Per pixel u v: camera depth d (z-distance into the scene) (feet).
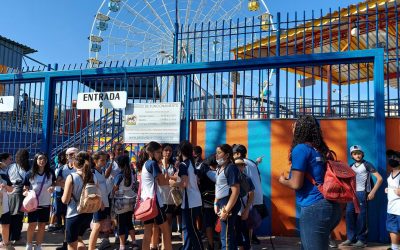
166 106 24.63
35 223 18.69
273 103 26.37
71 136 30.53
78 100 26.48
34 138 29.58
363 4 26.99
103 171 21.50
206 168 18.45
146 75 25.71
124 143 25.14
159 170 16.78
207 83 25.18
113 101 25.46
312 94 23.67
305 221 9.85
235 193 14.21
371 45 33.32
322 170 9.96
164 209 18.26
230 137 24.09
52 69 28.19
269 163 23.13
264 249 19.60
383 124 20.65
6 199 18.83
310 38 31.22
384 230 20.36
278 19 24.00
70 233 15.60
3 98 28.55
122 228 19.22
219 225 16.76
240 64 23.45
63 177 19.49
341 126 22.17
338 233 21.67
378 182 19.33
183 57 28.84
